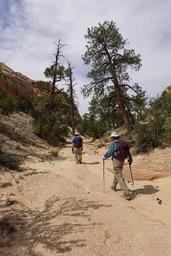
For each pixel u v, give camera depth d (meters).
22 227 5.32
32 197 7.05
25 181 8.26
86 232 5.25
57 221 5.64
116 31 25.72
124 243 5.00
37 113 27.52
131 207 7.04
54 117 26.59
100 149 21.92
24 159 11.63
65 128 28.84
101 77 26.50
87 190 8.15
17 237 4.95
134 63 26.36
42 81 30.77
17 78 38.00
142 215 6.51
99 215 6.09
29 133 20.53
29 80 43.75
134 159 13.93
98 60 26.62
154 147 15.70
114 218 6.04
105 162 14.12
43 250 4.59
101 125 34.06
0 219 5.53
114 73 25.81
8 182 7.96
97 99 27.88
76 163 13.29
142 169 11.41
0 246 4.62
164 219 6.33
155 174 10.52
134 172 11.02
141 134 16.14
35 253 4.49
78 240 4.94
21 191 7.39
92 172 11.29
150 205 7.30
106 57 26.81
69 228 5.37
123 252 4.70
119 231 5.44
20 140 15.88
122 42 26.09
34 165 11.17
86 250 4.65
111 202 7.18
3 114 22.20
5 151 11.73
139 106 21.02
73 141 13.44
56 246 4.71
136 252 4.71
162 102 19.75
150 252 4.73
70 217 5.86
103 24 26.06
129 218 6.15
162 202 7.54
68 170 11.12
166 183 9.53
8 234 4.99
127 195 7.71
